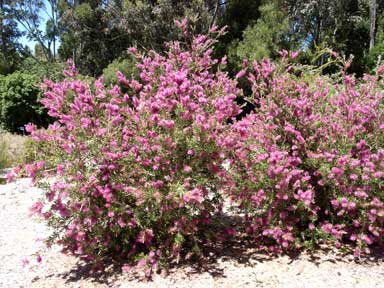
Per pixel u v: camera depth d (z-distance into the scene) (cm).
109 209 325
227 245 382
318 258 350
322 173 355
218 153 335
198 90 361
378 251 364
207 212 359
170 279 322
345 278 314
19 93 1697
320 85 425
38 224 484
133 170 337
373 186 349
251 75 408
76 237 333
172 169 340
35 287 323
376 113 371
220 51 1947
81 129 334
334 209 368
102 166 329
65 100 362
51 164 332
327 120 379
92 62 2770
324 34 2158
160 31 2030
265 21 1884
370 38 2133
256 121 391
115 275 336
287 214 354
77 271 350
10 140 1200
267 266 338
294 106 370
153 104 325
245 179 367
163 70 391
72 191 321
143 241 324
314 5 2030
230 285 307
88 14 2408
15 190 664
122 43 2511
